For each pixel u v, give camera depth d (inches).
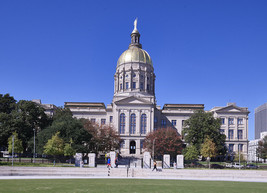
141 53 5027.1
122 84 4884.4
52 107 4480.8
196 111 3575.3
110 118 4569.4
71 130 2891.2
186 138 3383.4
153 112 4298.7
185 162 2608.3
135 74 4874.5
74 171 1560.0
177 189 991.0
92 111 4608.8
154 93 5162.4
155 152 3289.9
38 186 999.6
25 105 3344.0
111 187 1006.4
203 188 1037.2
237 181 1384.1
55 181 1185.4
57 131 2851.9
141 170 1590.8
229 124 4520.2
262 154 4126.5
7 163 1817.2
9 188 935.7
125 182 1192.2
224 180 1433.3
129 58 4948.3
